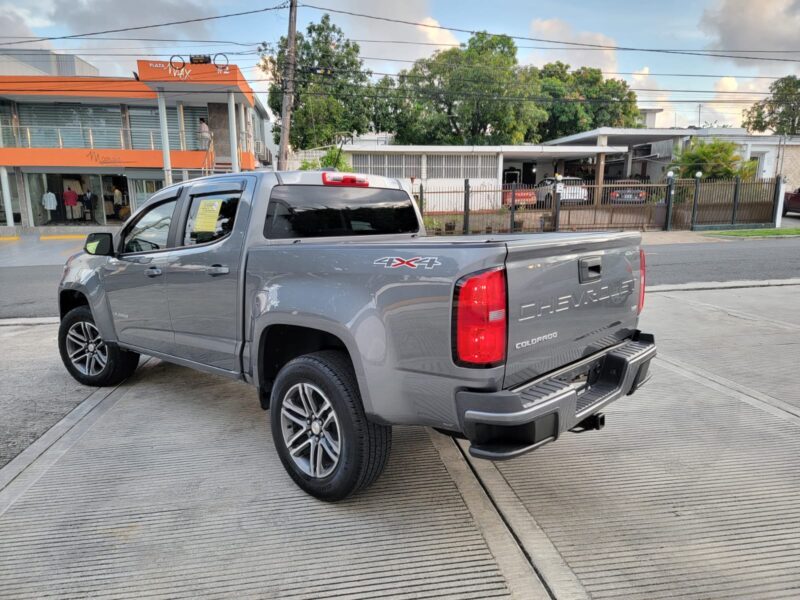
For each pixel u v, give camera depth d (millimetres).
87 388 4887
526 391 2447
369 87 35656
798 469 3285
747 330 6527
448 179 30531
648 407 4270
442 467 3373
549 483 3166
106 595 2299
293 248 2996
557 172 37312
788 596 2236
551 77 44594
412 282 2457
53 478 3277
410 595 2273
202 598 2273
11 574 2436
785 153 30969
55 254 18172
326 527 2766
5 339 6793
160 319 4023
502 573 2404
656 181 34531
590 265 2838
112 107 26672
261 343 3240
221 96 24812
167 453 3602
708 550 2541
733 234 19422
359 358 2645
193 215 3791
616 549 2553
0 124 25969
